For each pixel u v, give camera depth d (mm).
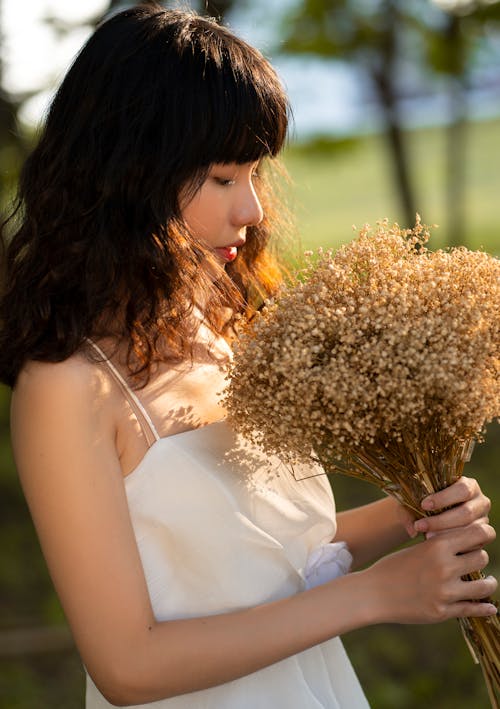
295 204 1334
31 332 1016
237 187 1074
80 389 982
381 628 2693
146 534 1024
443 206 9016
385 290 978
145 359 1040
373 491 3809
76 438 969
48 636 2646
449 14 4176
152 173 1038
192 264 1061
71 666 2570
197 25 1058
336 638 1194
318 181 12594
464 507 1030
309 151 5301
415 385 950
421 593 1005
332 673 1172
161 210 1041
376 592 1016
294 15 4156
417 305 979
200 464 1032
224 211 1072
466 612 1019
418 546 1032
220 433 1069
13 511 3766
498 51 4387
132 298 1046
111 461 986
